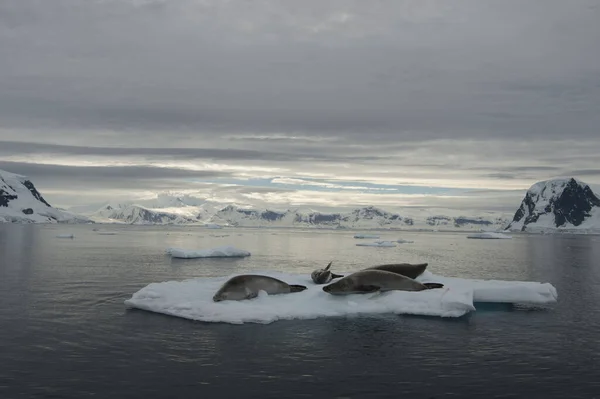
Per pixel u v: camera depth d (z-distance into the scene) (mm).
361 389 9547
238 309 15539
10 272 27234
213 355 11562
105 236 102562
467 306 15812
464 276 29250
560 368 10883
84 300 18234
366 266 35344
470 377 10266
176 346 12258
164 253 45969
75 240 77312
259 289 17438
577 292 22000
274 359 11320
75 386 9539
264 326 14312
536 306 18031
